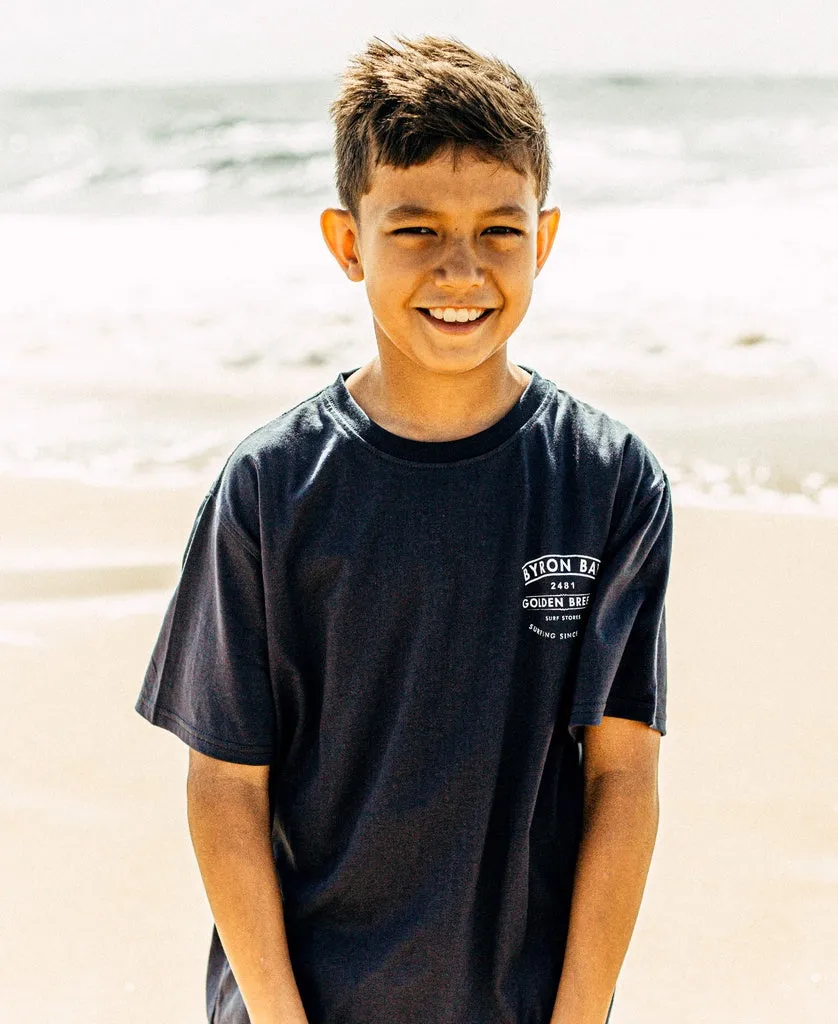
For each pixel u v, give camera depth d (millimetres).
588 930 1720
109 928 2865
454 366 1647
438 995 1696
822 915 2842
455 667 1671
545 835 1741
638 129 17203
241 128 19750
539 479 1697
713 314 8281
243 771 1738
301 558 1673
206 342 8047
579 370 7176
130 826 3201
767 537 4781
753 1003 2596
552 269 9656
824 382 6836
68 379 7234
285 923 1772
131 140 18984
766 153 15039
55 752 3500
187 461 5832
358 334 8164
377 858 1698
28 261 10953
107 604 4301
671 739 3500
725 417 6312
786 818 3166
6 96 24891
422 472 1667
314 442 1704
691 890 2932
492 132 1602
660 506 1739
